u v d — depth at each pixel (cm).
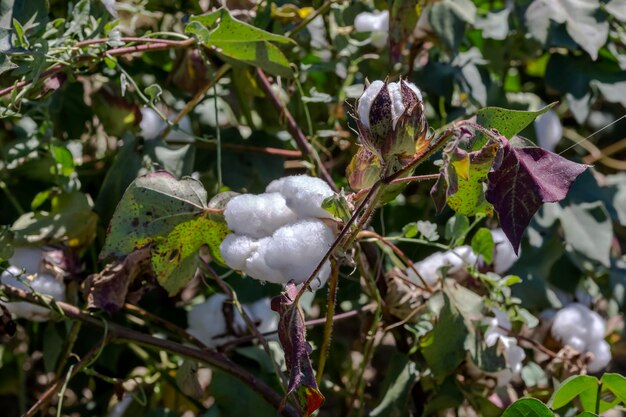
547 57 141
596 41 121
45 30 108
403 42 114
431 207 130
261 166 125
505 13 128
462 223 111
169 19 131
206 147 126
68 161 116
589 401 103
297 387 94
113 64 108
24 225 112
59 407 108
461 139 91
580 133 156
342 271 126
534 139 129
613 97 125
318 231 95
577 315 121
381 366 153
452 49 120
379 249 117
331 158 132
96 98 124
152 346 110
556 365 119
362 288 120
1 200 123
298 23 124
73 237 114
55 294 112
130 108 123
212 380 113
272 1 120
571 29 122
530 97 136
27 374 149
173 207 102
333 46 127
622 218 124
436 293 112
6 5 108
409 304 113
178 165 117
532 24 123
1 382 138
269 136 127
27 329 133
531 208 89
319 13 120
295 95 125
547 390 119
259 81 120
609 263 122
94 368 129
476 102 125
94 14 113
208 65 112
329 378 130
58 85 109
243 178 125
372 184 98
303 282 96
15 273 110
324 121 129
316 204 95
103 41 108
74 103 129
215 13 106
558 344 121
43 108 120
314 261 95
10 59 106
